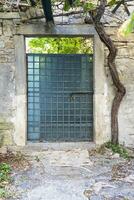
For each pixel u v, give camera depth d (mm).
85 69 7203
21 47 6832
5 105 6875
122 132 6973
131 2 6840
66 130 7227
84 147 6902
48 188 4727
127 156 6387
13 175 5277
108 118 6973
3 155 6449
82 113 7230
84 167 5723
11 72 6871
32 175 5297
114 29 6887
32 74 7148
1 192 4480
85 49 9422
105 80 6945
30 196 4430
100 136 6957
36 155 6453
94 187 4762
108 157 6316
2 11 6773
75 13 6453
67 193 4543
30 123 7188
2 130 6871
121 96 6836
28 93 7160
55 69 7184
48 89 7188
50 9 5836
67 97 7207
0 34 6816
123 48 6926
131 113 6973
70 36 6992
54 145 6945
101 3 5812
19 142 6891
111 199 4305
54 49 9914
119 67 6945
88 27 6844
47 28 6801
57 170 5570
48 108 7195
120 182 4977
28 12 6781
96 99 6938
